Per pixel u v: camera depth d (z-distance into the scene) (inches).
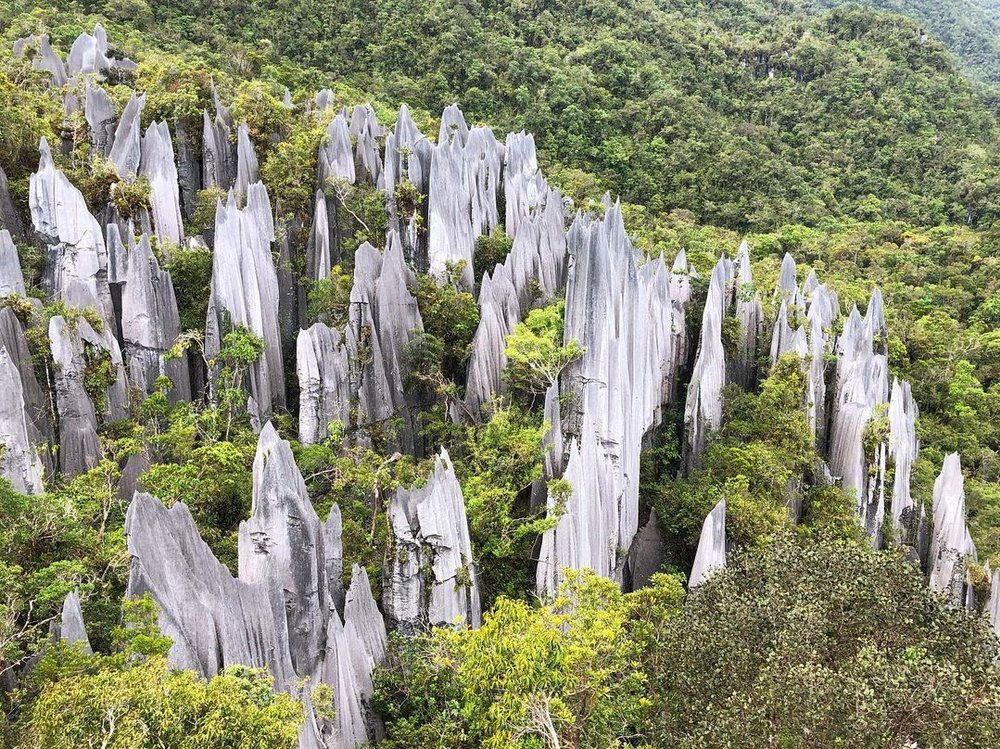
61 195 1513.3
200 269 1615.4
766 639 913.5
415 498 1163.9
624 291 1507.1
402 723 985.5
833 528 1512.1
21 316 1344.7
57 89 1942.7
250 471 1309.1
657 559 1577.3
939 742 772.6
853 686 789.9
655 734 930.7
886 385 1878.7
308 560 1010.1
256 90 2053.4
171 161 1726.1
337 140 1876.2
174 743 635.5
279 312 1739.7
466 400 1627.7
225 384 1467.8
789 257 2006.6
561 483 1326.3
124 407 1440.7
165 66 2073.1
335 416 1520.7
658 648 1024.2
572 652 797.2
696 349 1939.0
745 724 808.3
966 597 1656.0
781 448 1664.6
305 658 1009.5
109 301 1553.9
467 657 831.7
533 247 1817.2
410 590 1157.7
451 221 1804.9
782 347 1872.5
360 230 1808.6
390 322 1592.0
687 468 1758.1
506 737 784.9
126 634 807.7
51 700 636.1
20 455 1149.7
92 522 1109.7
